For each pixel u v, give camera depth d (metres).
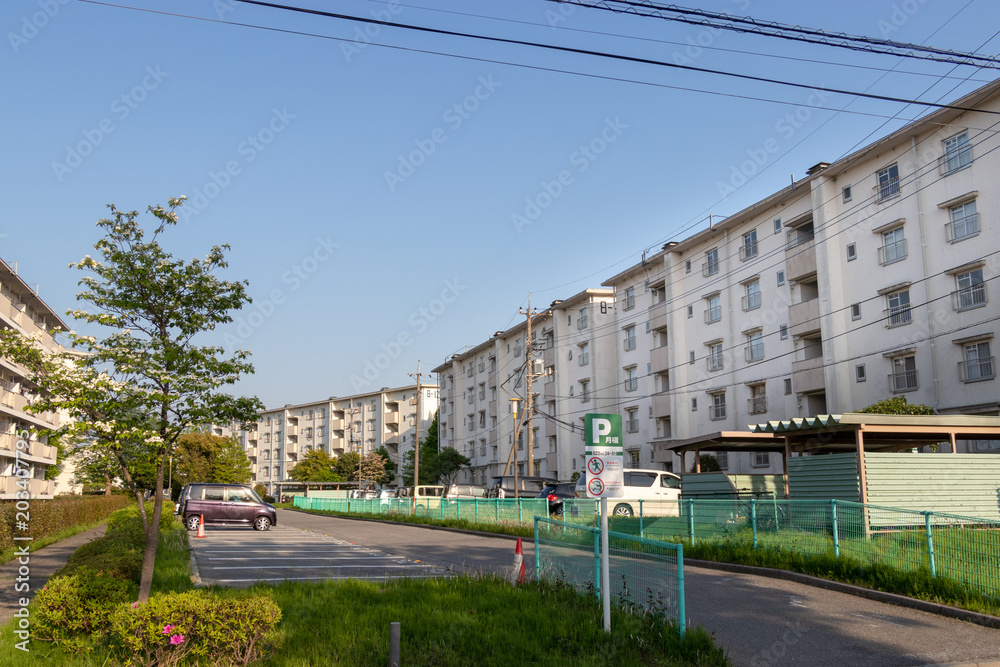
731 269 37.84
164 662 6.70
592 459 8.60
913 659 7.83
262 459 107.56
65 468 55.59
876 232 29.41
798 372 32.69
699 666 7.24
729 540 14.76
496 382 61.56
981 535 10.14
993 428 16.64
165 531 18.30
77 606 7.66
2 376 39.19
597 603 9.27
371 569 14.40
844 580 11.65
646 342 44.41
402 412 88.06
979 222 25.44
